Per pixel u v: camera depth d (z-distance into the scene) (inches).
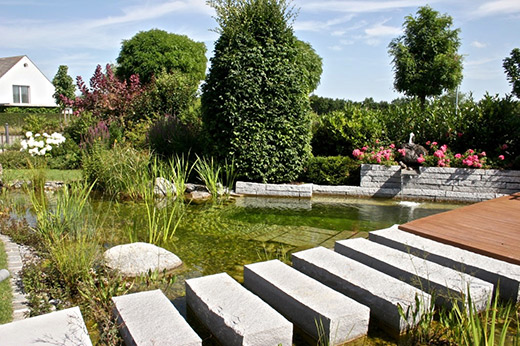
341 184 323.9
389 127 378.3
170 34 965.2
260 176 310.3
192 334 84.3
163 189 290.2
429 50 763.4
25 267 123.8
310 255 133.3
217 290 107.3
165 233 180.5
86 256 127.3
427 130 365.1
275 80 300.2
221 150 312.5
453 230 157.6
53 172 354.9
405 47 777.6
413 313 99.3
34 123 542.0
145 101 520.7
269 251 168.7
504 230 157.8
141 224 208.1
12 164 359.9
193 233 195.8
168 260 146.8
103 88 534.9
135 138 410.9
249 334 84.9
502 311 108.5
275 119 302.8
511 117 337.4
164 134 366.9
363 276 116.9
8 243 157.9
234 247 173.8
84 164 305.4
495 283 116.4
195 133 368.5
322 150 376.5
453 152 348.2
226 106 300.2
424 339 99.1
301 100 313.7
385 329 104.2
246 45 301.0
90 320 104.3
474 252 137.1
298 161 317.7
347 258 130.6
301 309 101.2
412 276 117.4
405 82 767.1
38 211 183.6
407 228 161.3
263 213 243.6
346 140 359.3
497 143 343.6
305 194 304.3
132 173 289.7
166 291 125.6
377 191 310.5
